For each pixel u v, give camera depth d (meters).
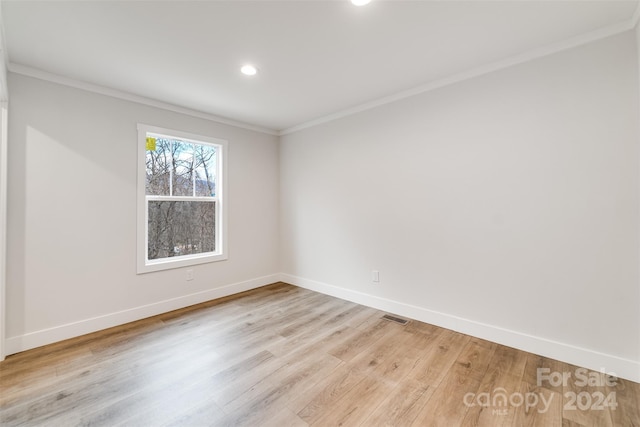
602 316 2.02
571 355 2.12
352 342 2.48
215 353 2.30
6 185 2.26
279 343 2.47
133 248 2.98
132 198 2.98
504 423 1.57
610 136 1.97
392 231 3.13
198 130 3.52
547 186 2.21
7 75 2.29
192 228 3.60
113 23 1.85
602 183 2.00
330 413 1.65
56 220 2.54
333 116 3.64
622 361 1.95
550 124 2.18
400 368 2.09
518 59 2.29
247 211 4.05
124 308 2.92
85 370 2.07
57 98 2.54
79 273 2.66
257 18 1.82
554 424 1.56
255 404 1.72
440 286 2.79
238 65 2.41
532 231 2.28
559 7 1.75
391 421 1.58
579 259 2.09
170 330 2.74
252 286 4.10
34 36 1.98
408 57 2.32
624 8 1.77
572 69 2.09
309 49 2.19
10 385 1.90
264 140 4.25
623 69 1.92
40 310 2.45
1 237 2.22
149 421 1.58
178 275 3.33
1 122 2.21
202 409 1.68
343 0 1.67
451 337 2.56
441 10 1.77
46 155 2.49
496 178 2.44
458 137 2.63
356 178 3.45
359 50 2.21
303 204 4.11
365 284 3.40
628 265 1.93
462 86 2.60
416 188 2.93
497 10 1.77
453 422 1.58
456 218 2.67
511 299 2.38
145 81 2.68
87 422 1.58
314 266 3.98
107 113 2.82
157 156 3.32
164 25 1.88
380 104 3.18
